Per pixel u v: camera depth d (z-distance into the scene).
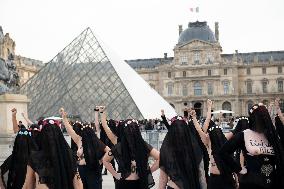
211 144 13.73
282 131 12.30
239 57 194.62
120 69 71.25
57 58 72.69
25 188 9.31
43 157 9.00
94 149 15.86
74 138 16.31
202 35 188.25
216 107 185.00
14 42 40.97
